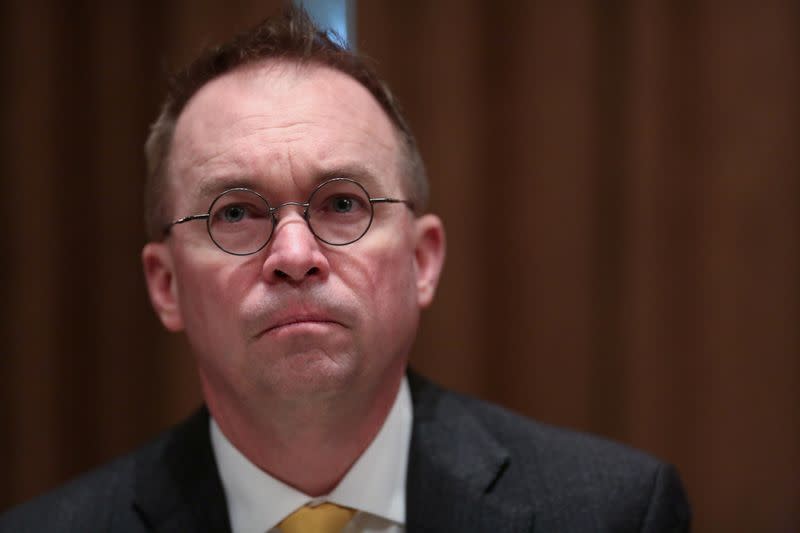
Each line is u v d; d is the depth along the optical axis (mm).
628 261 3062
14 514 1970
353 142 1768
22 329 3131
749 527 3027
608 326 3070
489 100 3100
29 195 3127
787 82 3010
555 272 3084
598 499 1841
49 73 3131
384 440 1885
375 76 1939
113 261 3135
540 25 3088
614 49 3068
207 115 1806
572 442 2000
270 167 1703
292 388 1650
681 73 3047
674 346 3059
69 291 3133
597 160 3068
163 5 3129
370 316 1713
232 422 1856
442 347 3109
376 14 3084
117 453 3123
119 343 3133
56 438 3131
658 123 3051
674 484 1927
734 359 3039
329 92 1806
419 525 1836
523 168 3090
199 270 1748
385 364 1771
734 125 3033
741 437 3039
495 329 3100
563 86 3078
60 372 3139
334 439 1776
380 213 1776
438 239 2047
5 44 3131
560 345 3084
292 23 1952
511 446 1986
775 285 3021
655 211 3053
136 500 1921
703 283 3045
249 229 1716
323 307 1653
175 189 1842
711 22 3035
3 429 3137
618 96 3066
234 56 1878
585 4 3070
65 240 3135
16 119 3131
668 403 3059
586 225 3072
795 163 3010
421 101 3102
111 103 3127
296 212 1702
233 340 1707
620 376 3068
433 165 3100
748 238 3031
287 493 1847
